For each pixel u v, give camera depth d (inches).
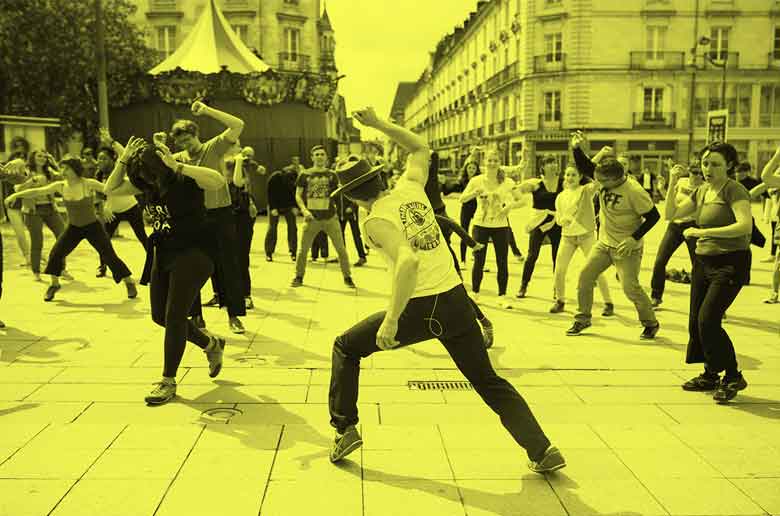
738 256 185.3
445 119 2947.8
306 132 916.6
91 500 121.0
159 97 855.1
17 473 131.5
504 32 1820.9
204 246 186.9
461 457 142.6
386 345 125.3
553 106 1612.9
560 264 304.2
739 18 1549.0
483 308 317.1
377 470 135.9
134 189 196.5
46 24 971.3
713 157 185.8
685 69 1553.9
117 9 1171.9
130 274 330.0
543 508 120.8
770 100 1578.5
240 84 852.6
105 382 200.4
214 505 120.0
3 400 183.8
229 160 312.8
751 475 134.0
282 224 782.5
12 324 274.1
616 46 1556.3
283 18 1724.9
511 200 315.9
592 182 295.4
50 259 320.2
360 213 716.0
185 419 170.6
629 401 189.9
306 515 117.2
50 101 1012.5
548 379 209.9
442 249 133.8
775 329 275.6
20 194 309.9
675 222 312.2
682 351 243.3
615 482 131.1
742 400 190.2
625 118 1576.0
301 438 153.3
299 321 286.8
